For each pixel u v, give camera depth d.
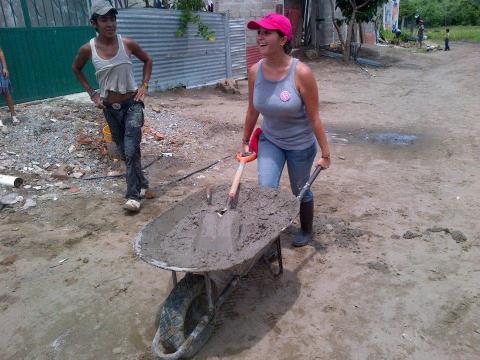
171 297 2.80
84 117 7.61
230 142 7.77
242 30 14.95
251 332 3.13
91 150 6.52
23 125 6.91
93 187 5.60
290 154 3.74
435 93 12.78
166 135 7.77
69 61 9.10
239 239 2.95
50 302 3.47
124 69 4.75
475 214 4.85
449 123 9.07
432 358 2.86
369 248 4.19
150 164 6.50
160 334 2.76
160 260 2.70
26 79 8.41
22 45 8.24
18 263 3.99
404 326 3.16
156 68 11.73
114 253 4.14
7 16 8.07
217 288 3.01
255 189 3.51
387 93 13.02
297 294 3.54
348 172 6.29
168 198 5.34
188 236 3.06
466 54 24.22
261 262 3.89
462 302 3.39
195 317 3.04
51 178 5.76
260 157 3.73
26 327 3.21
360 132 8.56
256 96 3.47
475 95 12.23
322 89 13.77
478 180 5.86
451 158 6.82
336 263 3.95
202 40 13.07
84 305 3.43
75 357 2.93
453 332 3.09
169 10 11.62
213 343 3.03
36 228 4.61
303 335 3.09
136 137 4.85
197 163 6.65
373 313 3.29
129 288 3.63
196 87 13.19
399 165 6.58
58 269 3.90
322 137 3.52
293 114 3.45
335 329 3.14
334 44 22.91
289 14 19.95
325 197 5.39
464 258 3.99
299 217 4.62
